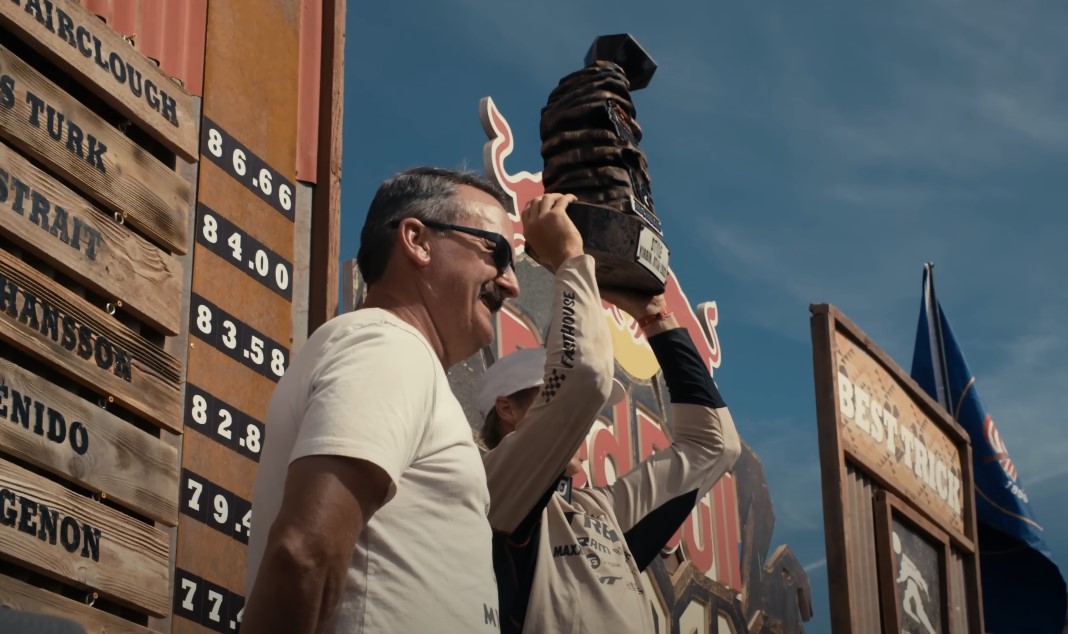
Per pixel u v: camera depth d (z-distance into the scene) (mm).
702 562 6680
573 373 2908
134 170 3611
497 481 2943
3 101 3189
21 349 3133
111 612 3336
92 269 3391
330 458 1771
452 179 2443
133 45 3857
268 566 1698
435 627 1854
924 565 7215
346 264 4805
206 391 3830
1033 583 8922
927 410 7613
